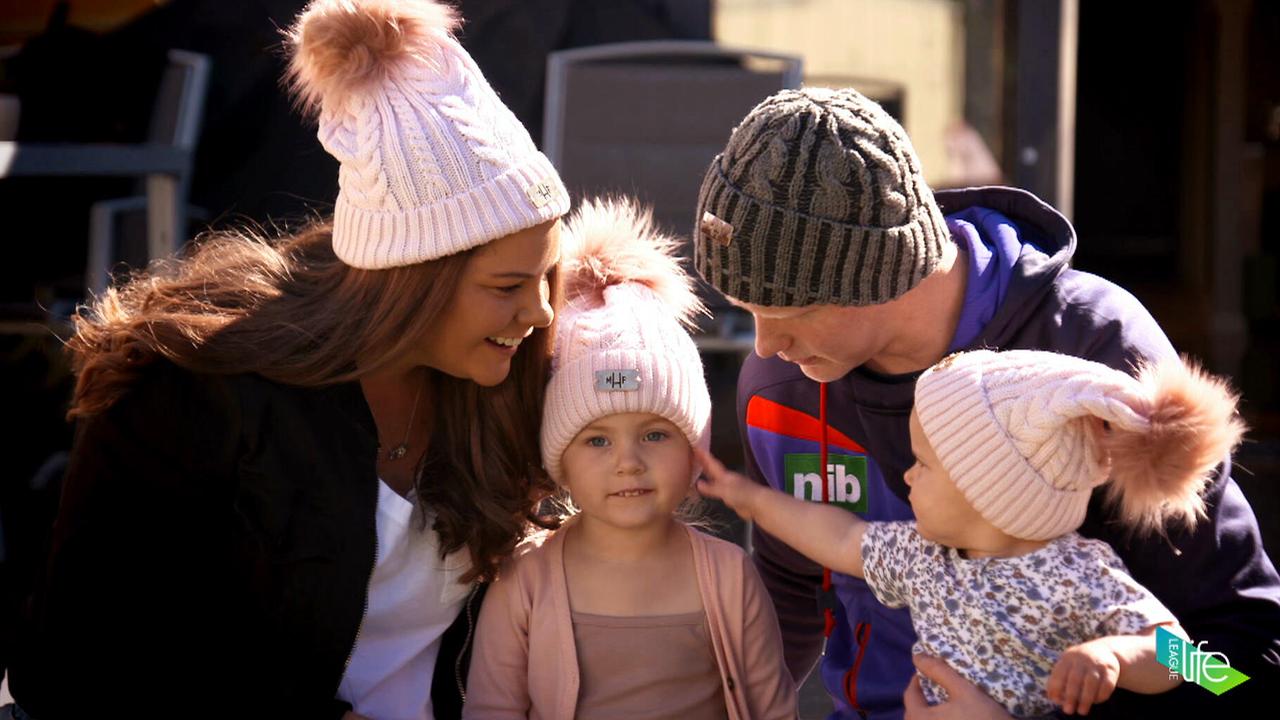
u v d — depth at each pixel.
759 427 2.21
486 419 2.00
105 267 4.51
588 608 2.03
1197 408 1.64
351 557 1.88
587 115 4.37
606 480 1.98
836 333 1.86
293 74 1.92
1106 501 1.79
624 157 4.34
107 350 1.92
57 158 3.71
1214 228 8.99
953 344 1.93
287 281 1.96
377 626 2.00
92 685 1.86
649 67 4.39
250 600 1.92
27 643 1.90
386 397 2.00
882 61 6.32
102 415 1.88
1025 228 2.09
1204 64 10.28
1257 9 8.98
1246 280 8.96
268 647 1.94
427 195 1.77
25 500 4.43
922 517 1.81
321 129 1.85
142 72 4.89
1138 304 1.95
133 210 4.68
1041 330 1.90
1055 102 3.90
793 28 6.29
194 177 5.27
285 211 5.21
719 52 4.40
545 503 2.21
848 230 1.76
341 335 1.85
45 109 4.77
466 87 1.82
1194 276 10.68
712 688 2.05
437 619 2.04
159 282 2.02
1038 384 1.71
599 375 1.95
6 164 3.48
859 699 2.13
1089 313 1.89
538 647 2.03
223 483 1.90
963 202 2.14
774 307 1.82
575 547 2.08
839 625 2.23
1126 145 12.86
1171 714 1.70
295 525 1.88
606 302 2.05
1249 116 9.15
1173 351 1.89
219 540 1.93
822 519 2.01
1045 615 1.73
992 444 1.71
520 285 1.84
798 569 2.25
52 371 5.09
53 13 5.01
